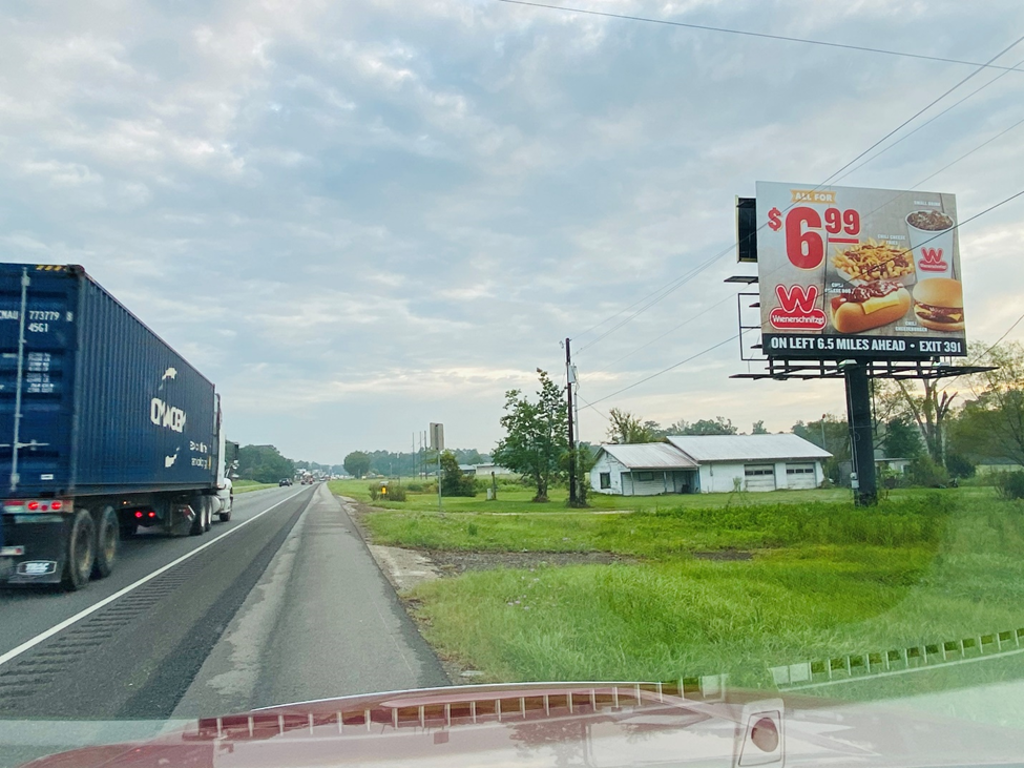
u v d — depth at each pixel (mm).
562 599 9773
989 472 36719
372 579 12656
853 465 29594
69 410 11336
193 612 9727
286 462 188000
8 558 10875
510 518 29625
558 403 50719
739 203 29562
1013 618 8734
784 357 28562
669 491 60688
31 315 11352
